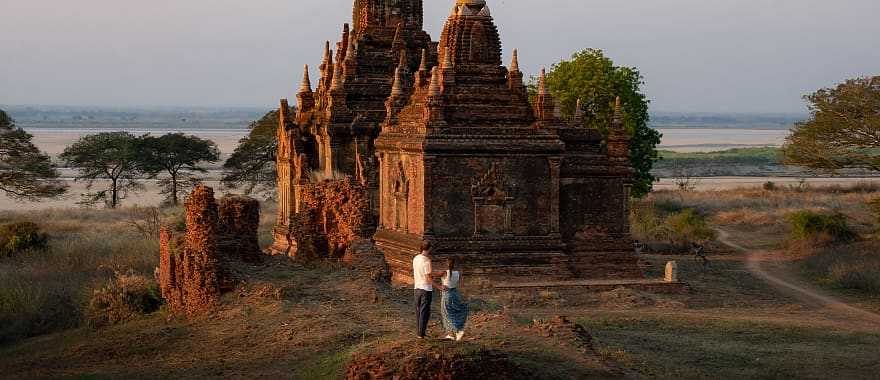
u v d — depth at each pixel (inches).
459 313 1031.0
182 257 1501.0
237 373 1133.1
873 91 2615.7
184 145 4384.8
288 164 2324.1
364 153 2213.3
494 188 1841.8
